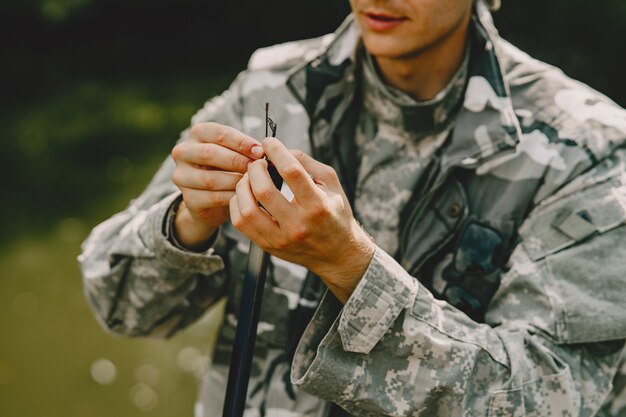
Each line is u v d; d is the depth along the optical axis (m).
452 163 1.06
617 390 1.11
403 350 0.91
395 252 1.10
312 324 0.93
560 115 1.06
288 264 1.14
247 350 0.98
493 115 1.06
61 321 3.49
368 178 1.12
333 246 0.86
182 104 6.94
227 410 0.98
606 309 0.96
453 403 0.92
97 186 5.16
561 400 0.93
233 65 8.14
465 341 0.92
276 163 0.83
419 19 1.03
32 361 3.18
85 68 8.12
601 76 6.18
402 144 1.11
